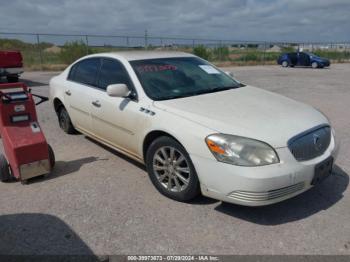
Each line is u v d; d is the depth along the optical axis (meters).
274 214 3.38
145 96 3.98
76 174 4.39
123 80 4.36
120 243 2.95
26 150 3.94
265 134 3.12
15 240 3.01
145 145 4.00
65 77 5.73
